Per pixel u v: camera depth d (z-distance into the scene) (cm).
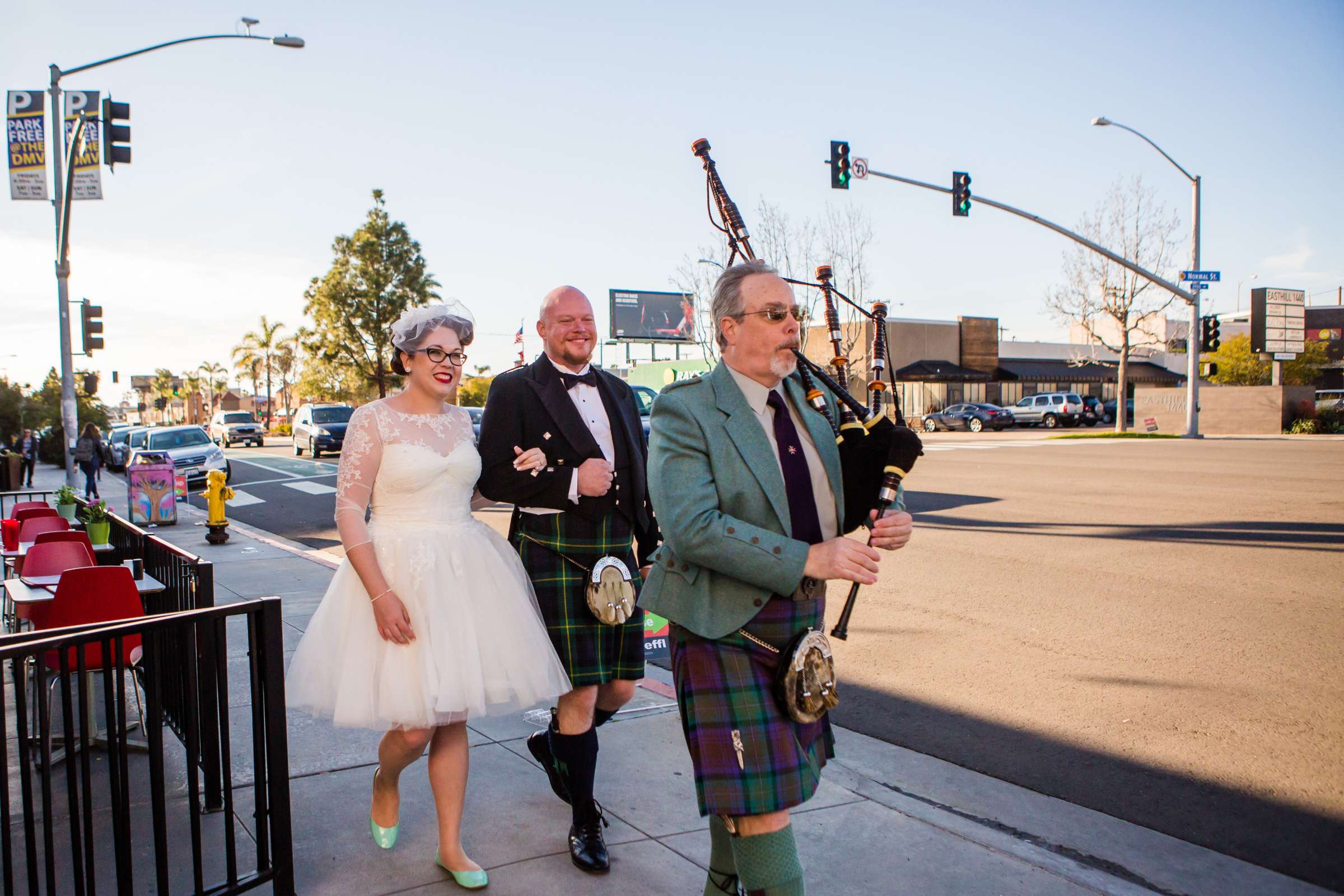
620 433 327
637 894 281
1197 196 2770
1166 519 1065
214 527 1126
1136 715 452
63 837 321
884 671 534
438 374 294
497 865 299
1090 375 5569
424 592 278
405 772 379
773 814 211
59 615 365
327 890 282
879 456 228
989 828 338
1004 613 653
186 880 289
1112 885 293
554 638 308
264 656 268
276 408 10219
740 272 224
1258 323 3422
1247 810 352
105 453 2783
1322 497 1227
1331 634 578
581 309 320
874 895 285
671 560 225
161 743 254
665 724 441
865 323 3275
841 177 1909
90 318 1686
